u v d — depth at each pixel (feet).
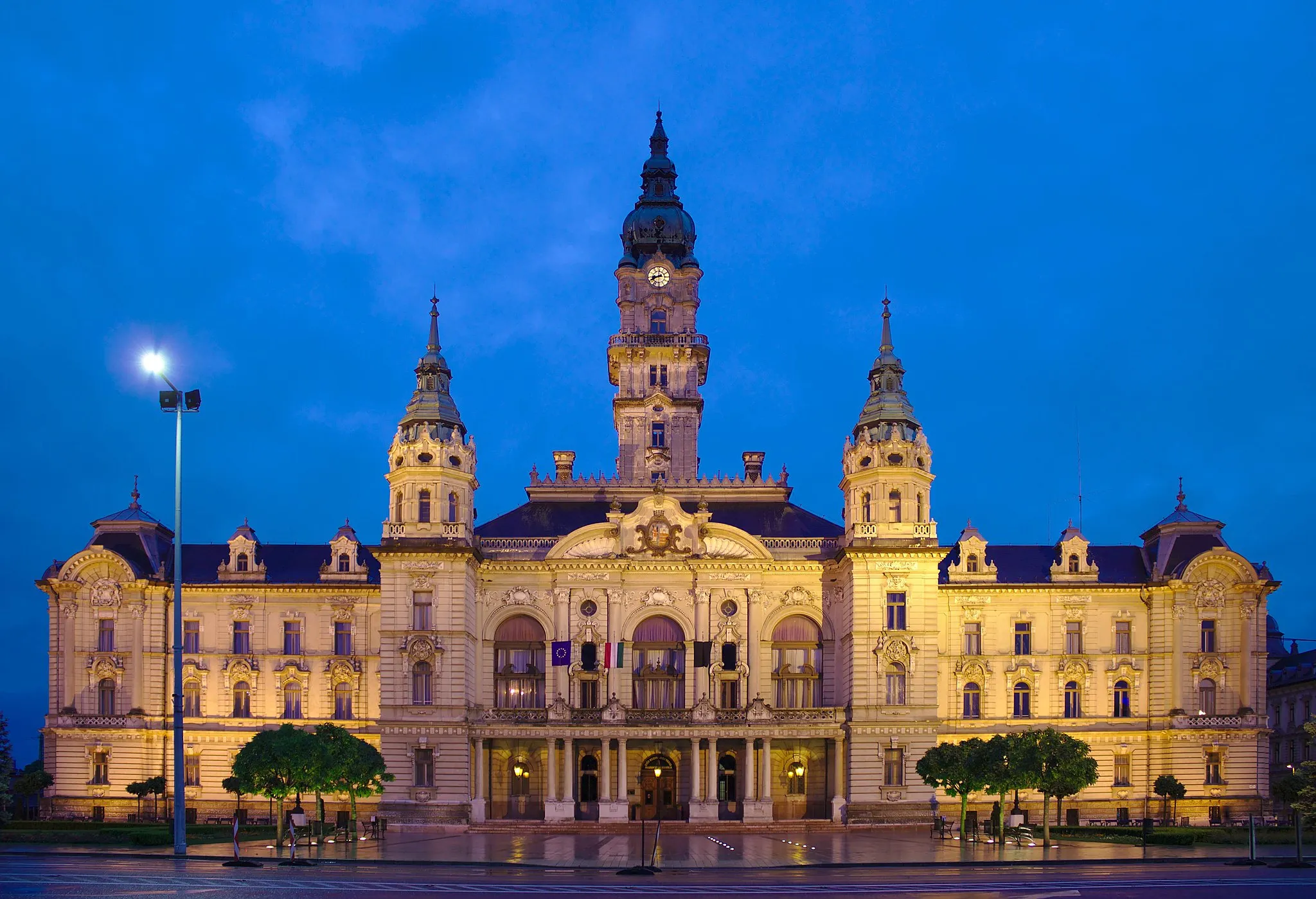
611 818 423.64
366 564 469.57
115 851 294.05
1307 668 510.58
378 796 429.79
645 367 515.91
